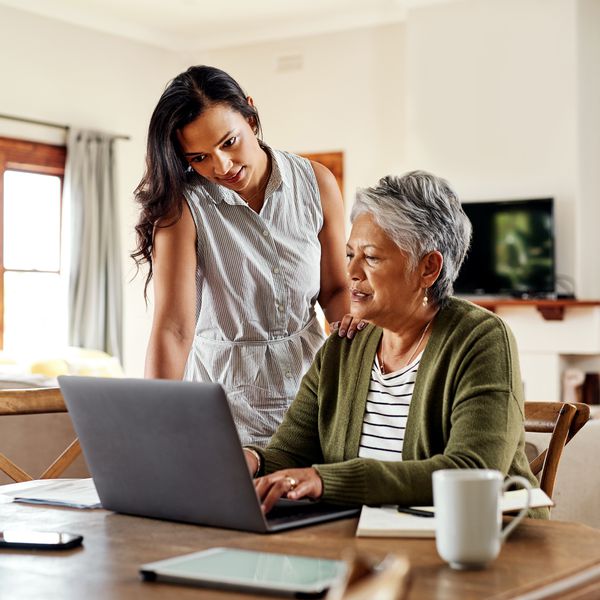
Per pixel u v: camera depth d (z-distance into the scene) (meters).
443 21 7.07
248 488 1.37
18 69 6.88
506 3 6.86
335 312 2.37
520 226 6.82
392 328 1.74
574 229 6.71
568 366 6.95
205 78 2.00
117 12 7.36
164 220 2.09
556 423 1.87
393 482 1.49
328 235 2.33
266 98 7.88
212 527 1.44
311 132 7.71
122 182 7.59
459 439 1.55
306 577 1.11
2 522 1.51
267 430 2.20
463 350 1.64
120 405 1.47
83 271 7.16
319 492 1.48
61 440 3.34
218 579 1.10
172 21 7.61
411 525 1.36
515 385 1.62
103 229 7.28
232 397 2.20
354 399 1.79
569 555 1.24
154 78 7.86
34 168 7.02
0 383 3.74
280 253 2.19
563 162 6.71
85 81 7.32
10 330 6.99
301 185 2.25
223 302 2.19
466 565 1.16
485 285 6.94
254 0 7.16
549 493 1.85
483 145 6.95
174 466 1.44
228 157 2.03
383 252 1.69
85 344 7.18
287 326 2.23
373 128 7.47
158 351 2.10
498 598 1.04
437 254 1.70
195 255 2.15
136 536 1.39
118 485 1.54
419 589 1.08
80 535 1.38
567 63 6.68
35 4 6.95
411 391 1.73
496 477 1.18
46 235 7.16
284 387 2.22
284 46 7.79
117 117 7.56
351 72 7.54
